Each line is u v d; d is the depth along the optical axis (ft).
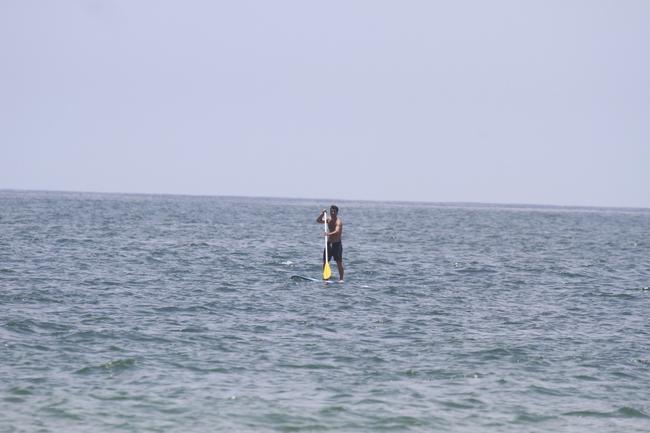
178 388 165.48
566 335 229.45
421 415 153.48
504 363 193.57
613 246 638.53
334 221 331.57
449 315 257.75
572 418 154.61
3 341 199.11
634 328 243.81
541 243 651.25
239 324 231.91
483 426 149.18
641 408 161.27
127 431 140.97
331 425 146.92
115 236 567.59
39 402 153.69
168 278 328.70
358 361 191.42
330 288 313.12
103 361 184.34
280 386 169.17
